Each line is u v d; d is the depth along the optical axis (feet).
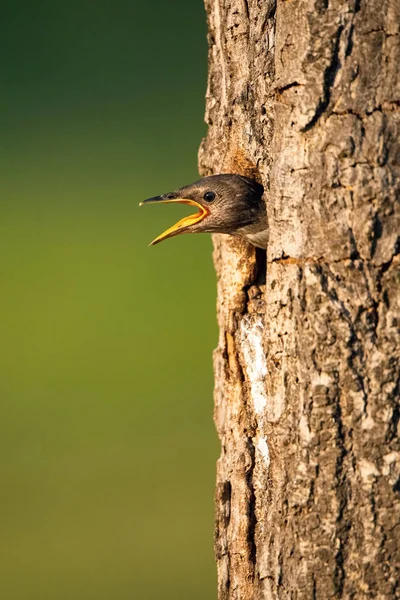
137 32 95.45
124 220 89.15
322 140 26.05
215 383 33.42
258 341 31.63
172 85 94.53
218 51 32.81
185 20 96.07
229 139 31.96
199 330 81.05
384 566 25.77
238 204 32.32
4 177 92.27
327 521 26.17
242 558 30.63
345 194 25.82
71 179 91.76
